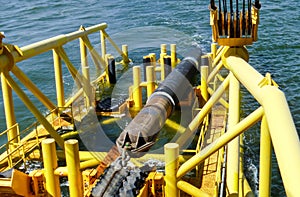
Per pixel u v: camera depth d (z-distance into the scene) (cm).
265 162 716
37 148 1329
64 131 1541
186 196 1006
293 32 3678
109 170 901
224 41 1058
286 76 2533
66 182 1244
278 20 4209
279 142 512
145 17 4794
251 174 1377
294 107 2041
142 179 894
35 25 4844
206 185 1083
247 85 756
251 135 1647
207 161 1185
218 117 1487
